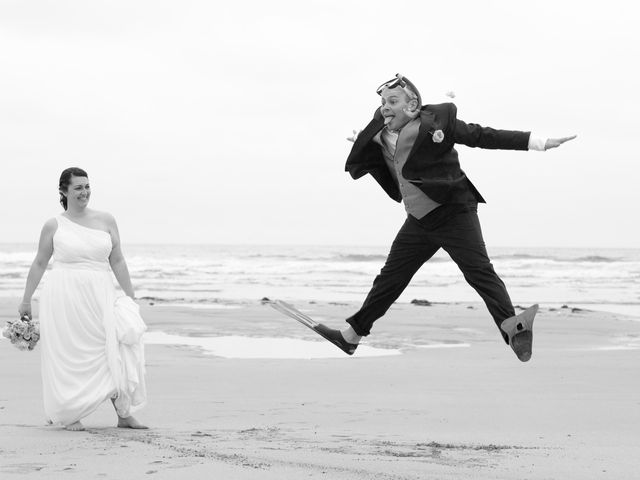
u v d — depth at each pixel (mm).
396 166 4645
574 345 13031
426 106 4551
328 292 27344
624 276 40781
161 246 133250
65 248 5906
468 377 9141
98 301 5891
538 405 7109
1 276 35062
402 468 4379
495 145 4508
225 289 28656
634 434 5719
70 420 5812
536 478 4203
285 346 12422
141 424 6043
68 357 5840
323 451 4906
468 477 4191
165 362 10438
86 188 6035
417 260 4840
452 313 18469
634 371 9625
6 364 9953
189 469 4328
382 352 11883
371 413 6688
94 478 4156
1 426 5969
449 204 4621
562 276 40938
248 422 6238
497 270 44625
